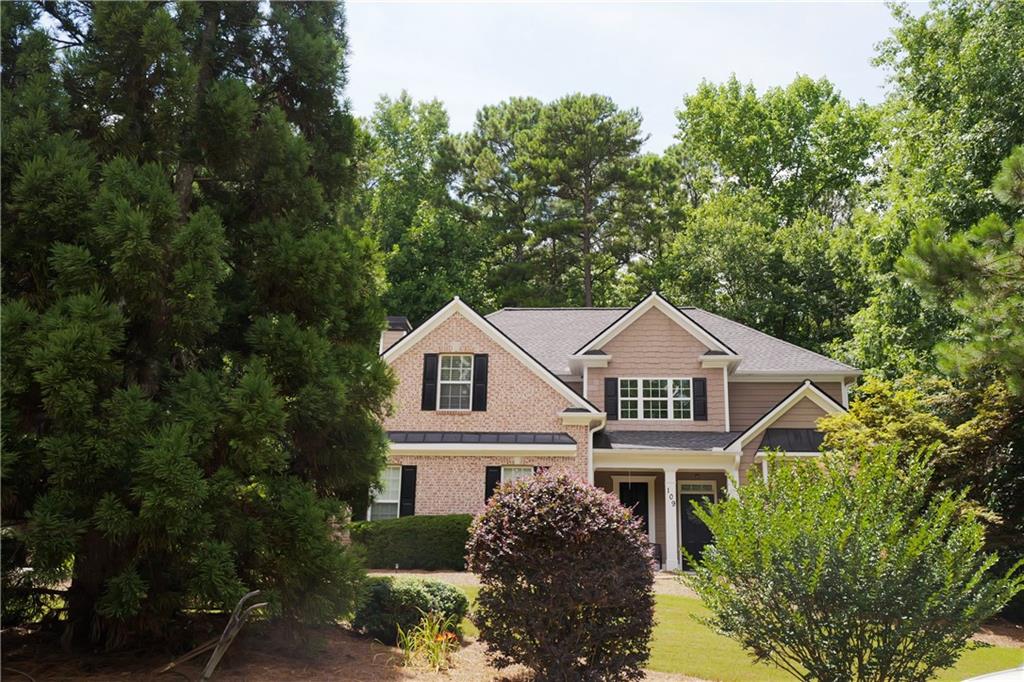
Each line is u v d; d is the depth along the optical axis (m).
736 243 39.38
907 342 26.77
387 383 9.72
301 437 9.30
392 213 46.69
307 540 8.07
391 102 51.06
